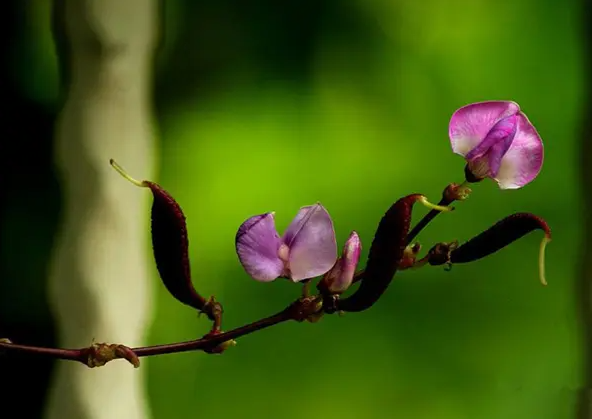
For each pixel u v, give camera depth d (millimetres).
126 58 1508
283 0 1820
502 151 801
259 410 1815
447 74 1855
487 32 1862
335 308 804
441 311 1854
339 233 1812
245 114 1817
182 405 1784
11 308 1780
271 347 1809
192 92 1821
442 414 1857
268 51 1823
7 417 1770
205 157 1807
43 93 1771
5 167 1777
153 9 1533
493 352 1871
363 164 1827
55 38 1527
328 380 1825
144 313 1583
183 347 812
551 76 1884
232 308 1777
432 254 809
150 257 1683
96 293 1521
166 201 806
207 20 1814
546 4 1871
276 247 801
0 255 1777
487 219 1860
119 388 1528
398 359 1840
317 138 1819
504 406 1871
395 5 1834
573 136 1887
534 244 1884
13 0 1758
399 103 1846
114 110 1517
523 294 1878
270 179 1811
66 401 1519
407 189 1835
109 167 1526
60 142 1535
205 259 1791
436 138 1842
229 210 1799
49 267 1585
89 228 1527
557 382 1871
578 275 1647
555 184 1892
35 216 1783
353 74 1835
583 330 1644
